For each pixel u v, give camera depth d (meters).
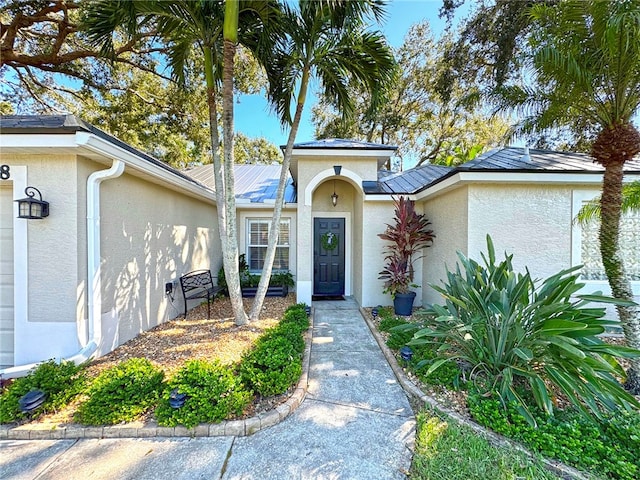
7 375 4.14
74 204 4.71
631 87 4.22
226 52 5.78
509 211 6.47
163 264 7.20
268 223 11.63
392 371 4.78
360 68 6.65
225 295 10.16
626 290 4.41
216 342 5.62
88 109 13.77
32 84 12.85
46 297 4.71
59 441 3.16
